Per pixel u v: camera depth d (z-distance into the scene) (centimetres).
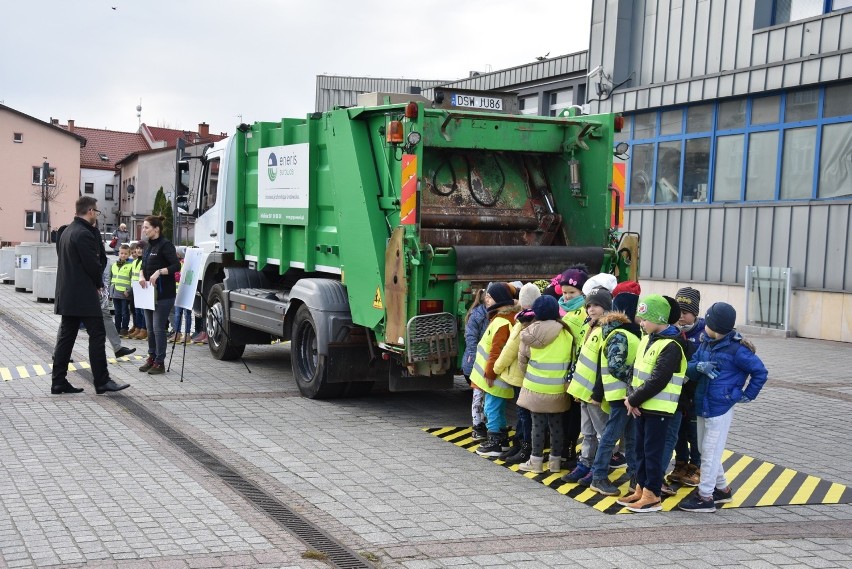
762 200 1766
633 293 704
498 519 612
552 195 1000
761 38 1742
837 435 887
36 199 6744
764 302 1727
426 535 573
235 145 1246
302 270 1113
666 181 1994
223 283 1250
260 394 1037
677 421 658
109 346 1418
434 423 912
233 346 1259
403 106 869
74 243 967
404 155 863
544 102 2538
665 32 1969
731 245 1822
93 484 656
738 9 1792
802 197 1686
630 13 2056
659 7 1981
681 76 1927
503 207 970
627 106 2044
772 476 741
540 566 521
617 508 648
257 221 1199
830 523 625
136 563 501
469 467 747
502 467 752
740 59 1791
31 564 496
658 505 645
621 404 662
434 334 864
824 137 1642
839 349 1513
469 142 927
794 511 652
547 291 850
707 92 1841
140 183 6812
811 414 982
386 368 989
